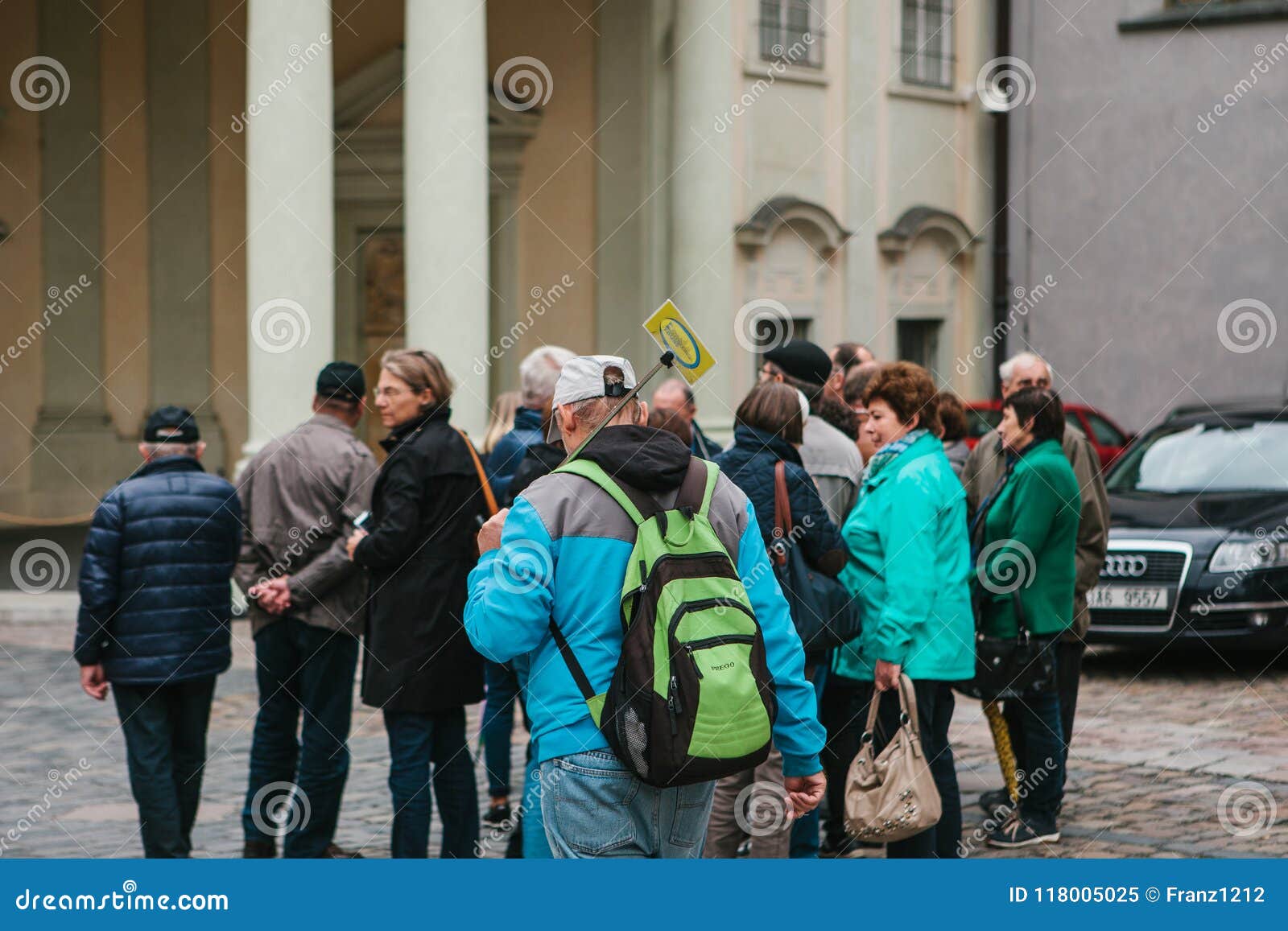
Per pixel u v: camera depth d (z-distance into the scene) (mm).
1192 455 11633
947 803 5504
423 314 13094
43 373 17641
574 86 17078
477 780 7480
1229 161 20375
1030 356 6805
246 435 17656
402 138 17578
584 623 3457
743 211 17406
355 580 5812
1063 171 21297
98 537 5520
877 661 5359
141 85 17516
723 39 15398
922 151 19844
